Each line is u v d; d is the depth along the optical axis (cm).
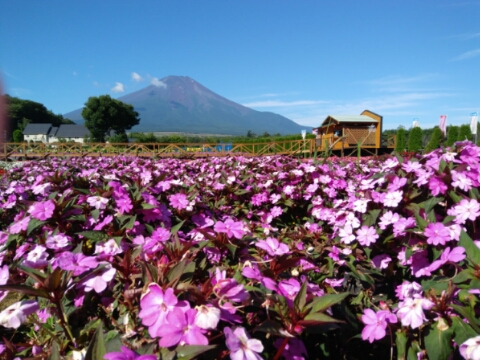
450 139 2338
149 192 308
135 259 166
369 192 255
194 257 185
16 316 135
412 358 152
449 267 197
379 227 244
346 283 245
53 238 212
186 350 105
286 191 441
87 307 171
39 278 137
